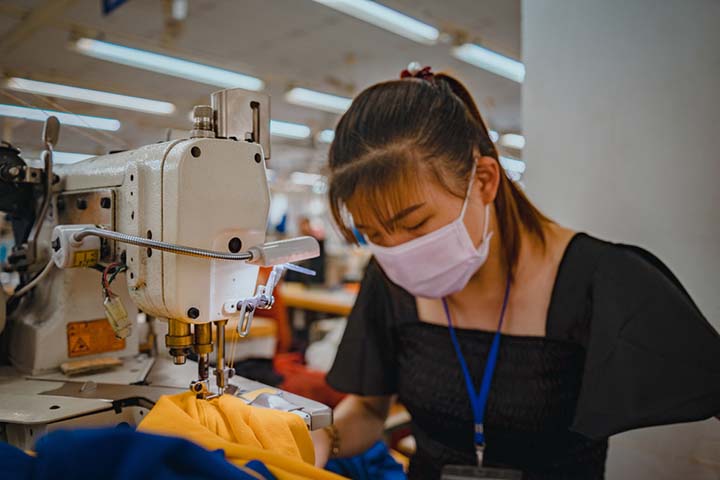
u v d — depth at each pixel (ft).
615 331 2.96
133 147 3.80
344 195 3.03
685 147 4.02
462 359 3.48
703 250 3.96
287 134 28.45
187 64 16.92
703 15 3.89
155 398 2.80
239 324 2.46
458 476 3.18
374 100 3.08
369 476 4.06
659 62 4.13
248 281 2.55
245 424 2.24
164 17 13.58
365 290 4.18
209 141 2.38
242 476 1.42
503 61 16.65
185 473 1.32
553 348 3.25
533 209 3.50
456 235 3.08
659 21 4.12
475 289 3.51
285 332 9.45
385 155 2.87
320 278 15.43
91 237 2.75
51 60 15.84
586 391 2.98
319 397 6.09
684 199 4.05
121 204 2.67
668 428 4.02
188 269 2.36
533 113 5.04
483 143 3.28
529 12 5.05
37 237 3.48
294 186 45.78
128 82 18.44
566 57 4.75
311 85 20.58
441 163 2.94
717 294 3.90
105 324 3.50
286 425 2.29
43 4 12.55
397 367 4.15
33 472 1.29
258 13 13.80
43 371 3.29
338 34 15.38
